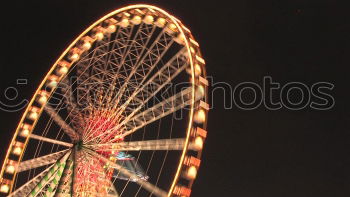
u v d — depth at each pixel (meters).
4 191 32.44
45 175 28.42
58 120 31.92
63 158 28.28
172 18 31.23
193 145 26.62
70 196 25.94
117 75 33.03
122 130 31.12
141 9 33.81
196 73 28.48
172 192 25.42
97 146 29.44
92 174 29.17
